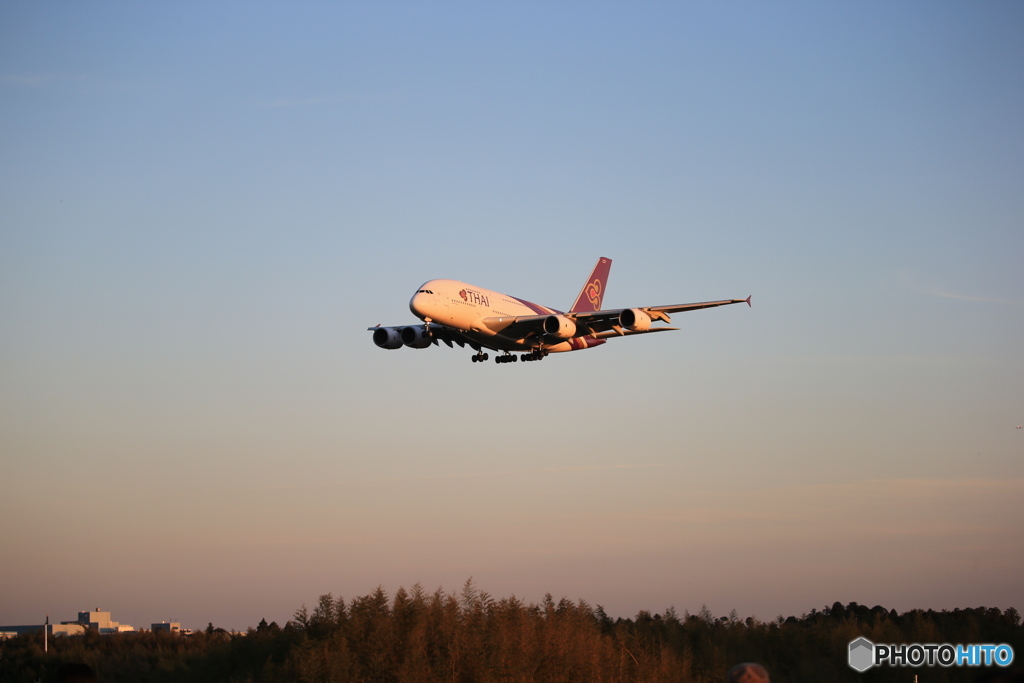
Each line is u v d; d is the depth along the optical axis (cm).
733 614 4041
